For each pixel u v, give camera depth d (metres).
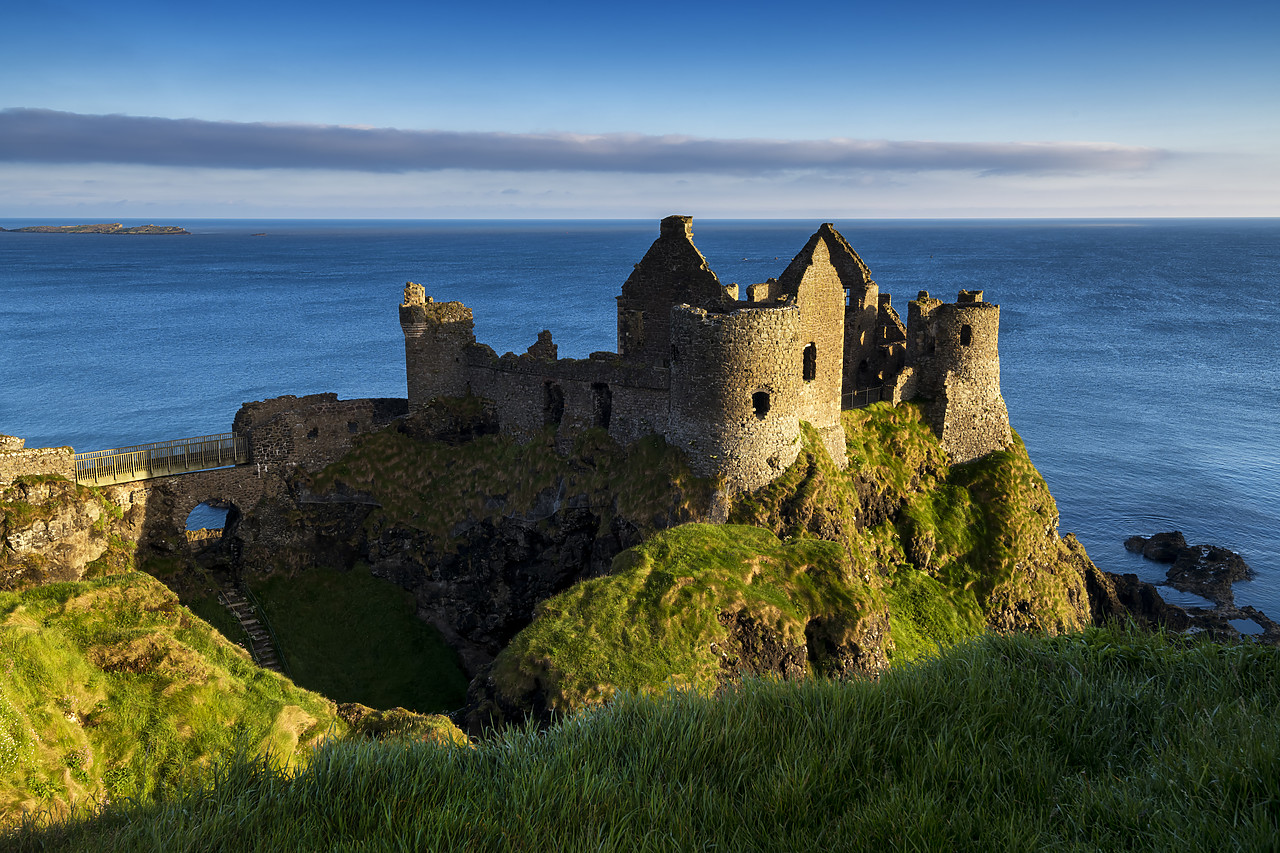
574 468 48.50
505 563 49.66
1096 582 58.12
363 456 52.56
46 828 13.47
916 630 46.34
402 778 13.76
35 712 18.16
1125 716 14.41
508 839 11.90
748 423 43.19
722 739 14.47
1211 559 67.38
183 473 47.47
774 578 34.91
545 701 27.55
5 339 165.25
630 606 31.14
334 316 197.38
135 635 21.41
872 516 50.59
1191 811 11.10
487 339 155.12
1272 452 97.94
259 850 11.88
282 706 21.59
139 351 151.62
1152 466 93.00
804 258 48.25
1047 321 195.75
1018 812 11.93
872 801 12.31
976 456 56.91
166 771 18.75
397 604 50.34
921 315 57.19
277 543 50.28
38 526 40.00
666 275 51.38
